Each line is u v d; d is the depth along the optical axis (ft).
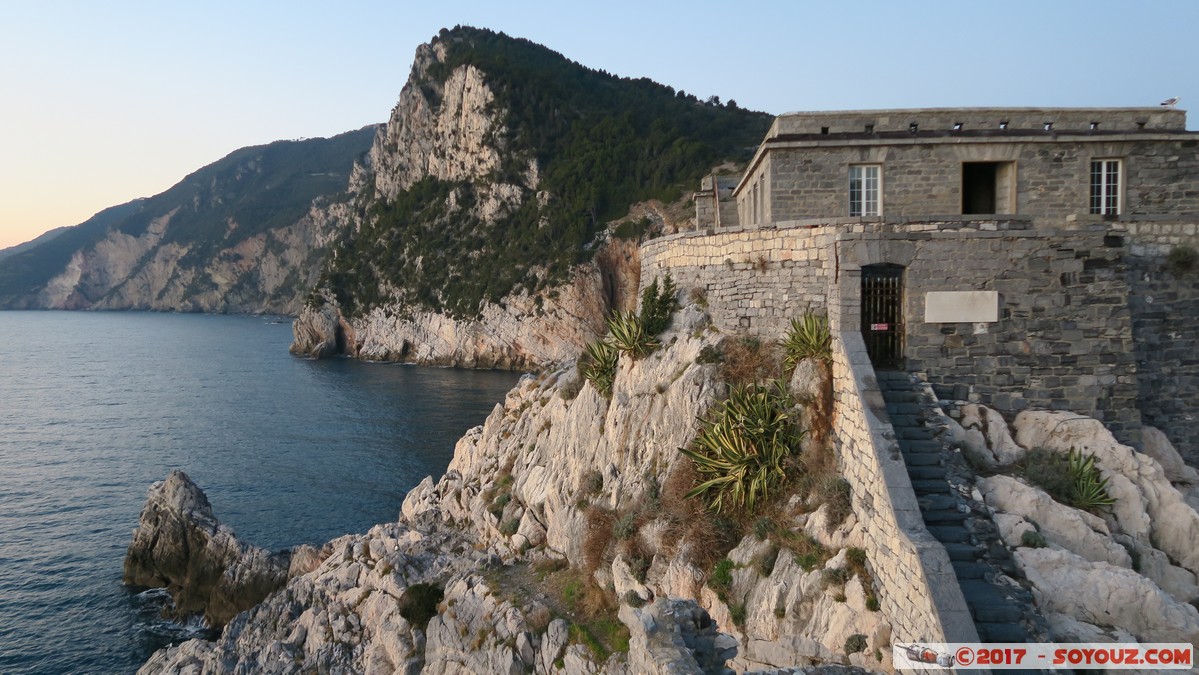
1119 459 45.91
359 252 501.97
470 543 86.84
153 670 87.04
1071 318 51.08
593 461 73.97
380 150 615.98
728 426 55.01
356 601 81.05
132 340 611.47
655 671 35.50
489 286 407.23
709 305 71.15
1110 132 65.00
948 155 65.87
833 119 68.13
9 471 184.03
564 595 65.41
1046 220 65.62
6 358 471.62
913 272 51.52
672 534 57.06
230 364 424.05
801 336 55.77
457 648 65.26
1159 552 41.50
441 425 236.84
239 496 163.73
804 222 61.72
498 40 636.89
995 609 34.19
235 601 112.47
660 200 404.98
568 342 377.71
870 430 43.80
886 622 39.34
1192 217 65.26
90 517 151.23
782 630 44.45
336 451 204.13
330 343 469.57
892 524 38.93
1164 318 55.67
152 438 221.66
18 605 113.70
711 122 500.33
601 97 542.16
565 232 406.82
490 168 473.67
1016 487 42.34
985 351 51.29
